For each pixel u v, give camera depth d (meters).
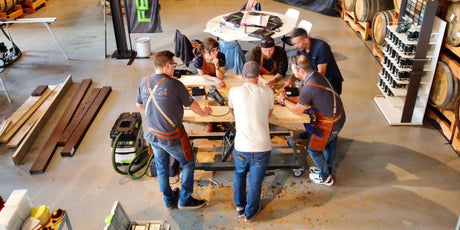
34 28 8.70
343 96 5.66
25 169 4.40
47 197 3.97
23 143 4.63
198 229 3.54
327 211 3.68
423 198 3.79
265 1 10.27
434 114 4.87
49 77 6.49
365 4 7.00
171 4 10.23
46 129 5.11
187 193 3.61
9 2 8.74
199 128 4.95
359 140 4.68
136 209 3.79
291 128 4.85
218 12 9.47
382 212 3.65
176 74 4.53
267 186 3.99
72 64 6.96
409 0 4.88
